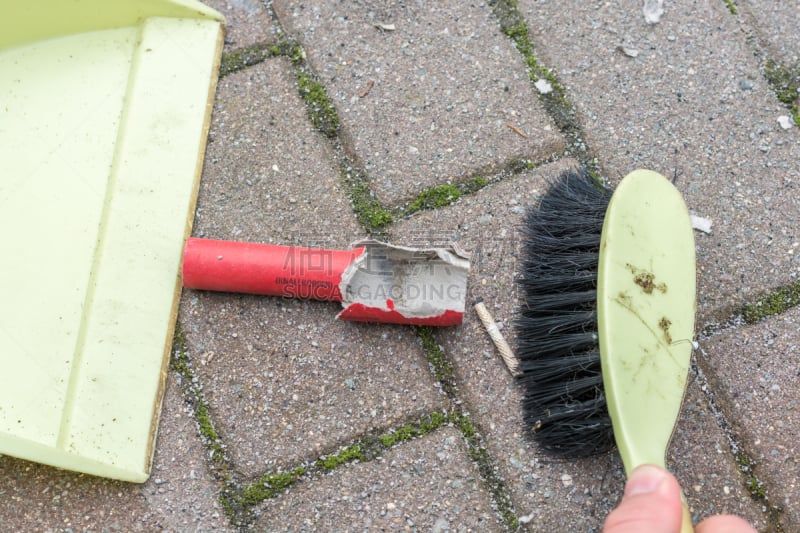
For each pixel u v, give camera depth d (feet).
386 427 3.05
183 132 3.17
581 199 3.08
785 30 3.27
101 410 3.02
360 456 3.04
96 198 3.13
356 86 3.23
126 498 3.01
